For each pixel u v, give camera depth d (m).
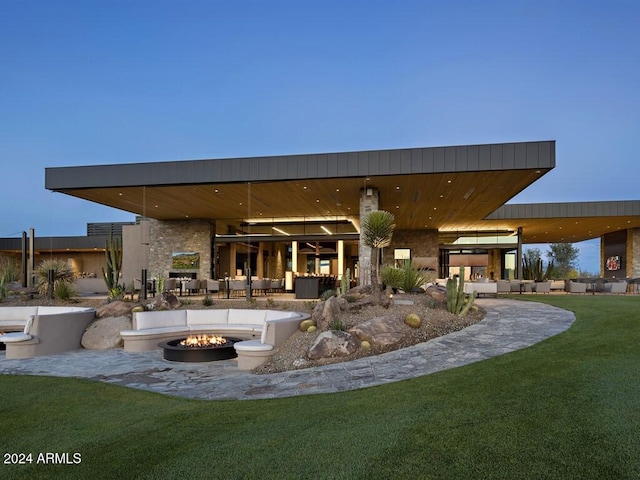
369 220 9.13
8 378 6.34
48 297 12.80
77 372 6.79
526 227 24.73
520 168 11.16
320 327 7.64
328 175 12.33
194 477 2.72
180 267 21.31
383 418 3.63
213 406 4.59
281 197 16.02
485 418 3.40
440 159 11.63
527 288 17.84
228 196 15.70
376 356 6.43
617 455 2.63
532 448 2.80
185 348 7.52
